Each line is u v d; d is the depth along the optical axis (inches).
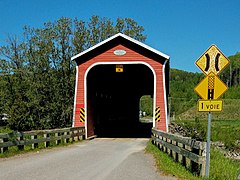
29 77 1128.8
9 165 365.7
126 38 749.9
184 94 4655.5
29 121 982.4
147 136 959.0
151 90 1284.4
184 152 337.7
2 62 1121.4
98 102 928.9
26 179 287.6
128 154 487.5
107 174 316.5
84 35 1148.5
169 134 435.8
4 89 1117.1
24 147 519.8
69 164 379.6
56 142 604.7
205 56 294.7
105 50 770.2
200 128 1263.5
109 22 1224.8
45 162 392.5
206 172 285.4
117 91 1261.1
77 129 724.7
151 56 754.2
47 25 1121.4
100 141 751.1
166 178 295.9
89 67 771.4
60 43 1125.7
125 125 1406.3
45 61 1115.9
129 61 759.7
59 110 1098.7
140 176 306.0
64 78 1135.0
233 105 3373.5
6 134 451.8
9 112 991.0
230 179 305.9
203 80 292.0
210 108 288.5
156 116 739.4
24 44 1141.7
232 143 922.7
